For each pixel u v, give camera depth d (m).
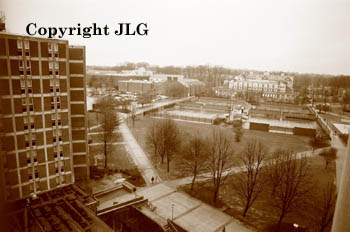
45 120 45.09
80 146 53.25
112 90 191.75
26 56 41.62
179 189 54.12
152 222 42.34
